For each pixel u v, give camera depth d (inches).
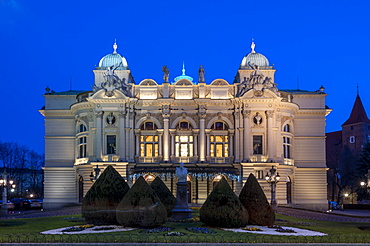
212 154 3203.7
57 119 3390.7
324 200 3309.5
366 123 5989.2
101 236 1277.1
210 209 1525.6
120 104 3110.2
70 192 3334.2
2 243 1155.9
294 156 3346.5
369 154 4387.3
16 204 3595.0
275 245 1152.2
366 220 2194.9
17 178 5674.2
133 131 3157.0
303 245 1159.6
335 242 1221.1
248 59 3356.3
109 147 3127.5
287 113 3216.0
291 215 2332.7
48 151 3368.6
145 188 1508.4
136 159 3154.5
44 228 1561.3
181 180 1781.5
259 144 3110.2
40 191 5949.8
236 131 3137.3
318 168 3326.8
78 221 1790.1
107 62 3324.3
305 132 3366.1
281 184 3088.1
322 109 3361.2
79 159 3248.0
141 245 1135.0
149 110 3186.5
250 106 3100.4
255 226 1594.5
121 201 1513.3
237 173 3056.1
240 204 1526.8
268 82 3112.7
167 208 1894.7
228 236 1295.5
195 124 3189.0
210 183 3120.1
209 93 3191.4
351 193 4616.1
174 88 3208.7
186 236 1286.9
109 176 1619.1
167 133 3147.1
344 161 5004.9
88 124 3208.7
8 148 5570.9
